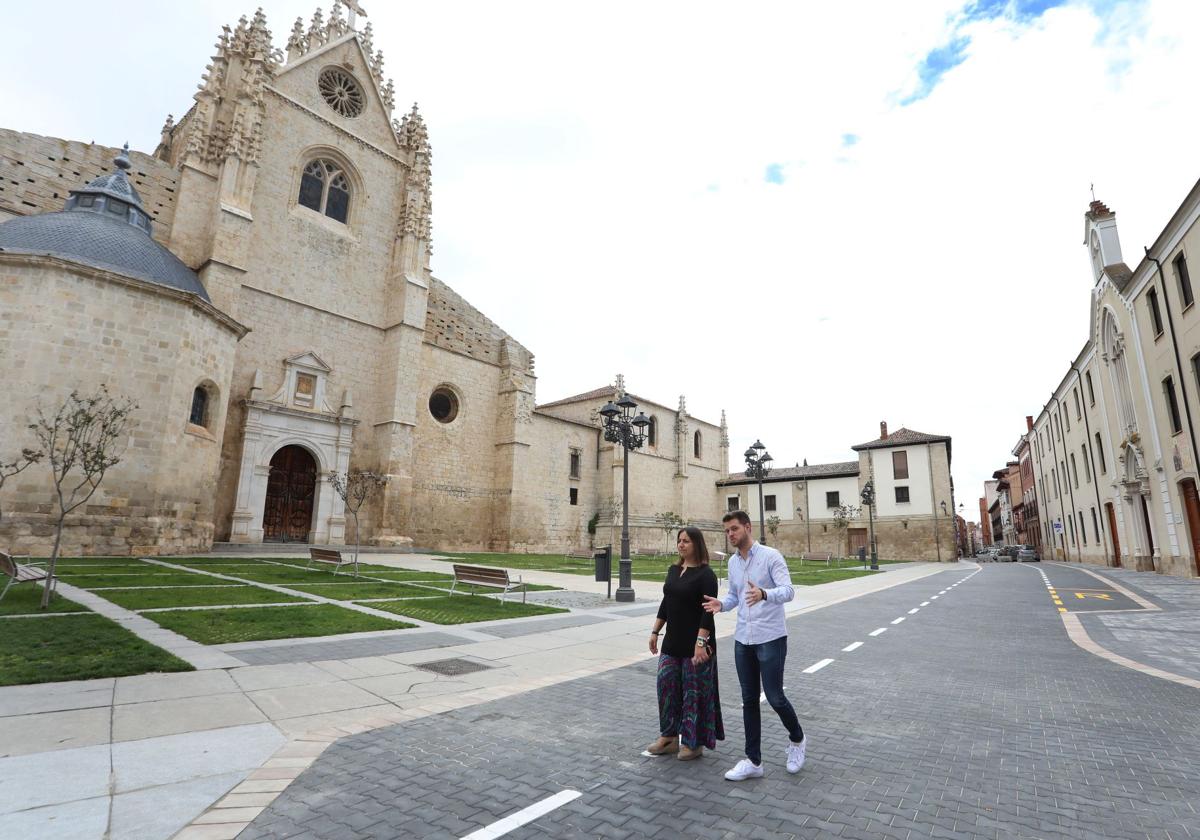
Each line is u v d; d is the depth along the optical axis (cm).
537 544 4475
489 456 4219
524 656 831
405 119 4019
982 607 1564
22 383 1928
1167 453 2344
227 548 2648
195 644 792
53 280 2008
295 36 3547
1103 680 741
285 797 372
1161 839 339
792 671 789
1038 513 6219
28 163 2625
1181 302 2145
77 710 520
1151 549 2780
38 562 1711
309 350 3262
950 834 343
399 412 3488
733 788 405
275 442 3058
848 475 5803
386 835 327
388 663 752
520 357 4459
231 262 2845
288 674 674
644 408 5616
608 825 346
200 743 459
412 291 3659
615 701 613
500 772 423
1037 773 439
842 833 343
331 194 3584
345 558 2672
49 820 326
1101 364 3114
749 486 6406
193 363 2330
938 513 5294
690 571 486
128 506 2080
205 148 2969
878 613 1435
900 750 487
